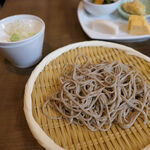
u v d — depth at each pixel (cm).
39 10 46
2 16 43
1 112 26
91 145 22
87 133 23
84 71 28
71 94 25
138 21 36
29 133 24
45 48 36
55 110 25
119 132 23
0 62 33
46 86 27
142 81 27
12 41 27
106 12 41
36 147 23
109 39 36
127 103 25
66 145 21
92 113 24
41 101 25
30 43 27
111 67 29
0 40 28
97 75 28
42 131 21
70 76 28
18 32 28
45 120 23
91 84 27
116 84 26
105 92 26
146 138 22
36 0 50
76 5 48
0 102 27
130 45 36
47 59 29
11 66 33
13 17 31
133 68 29
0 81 30
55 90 27
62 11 46
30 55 29
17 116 26
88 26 40
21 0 49
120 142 22
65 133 23
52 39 38
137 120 24
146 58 30
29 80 26
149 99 26
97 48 32
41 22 30
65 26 41
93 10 41
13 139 23
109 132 23
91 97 26
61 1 49
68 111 25
